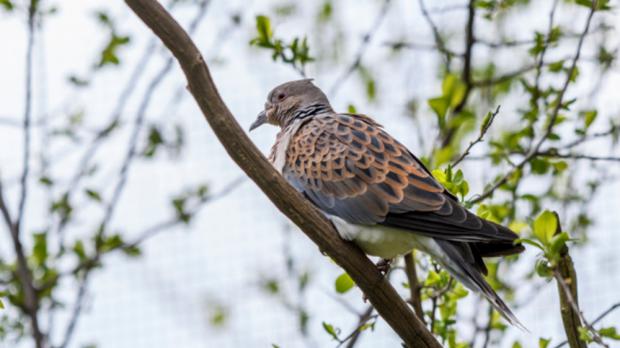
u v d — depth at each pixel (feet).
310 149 32.32
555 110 36.32
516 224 35.99
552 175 41.37
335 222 31.07
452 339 33.53
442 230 29.07
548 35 39.32
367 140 31.83
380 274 29.22
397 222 29.86
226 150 27.43
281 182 28.04
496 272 39.63
